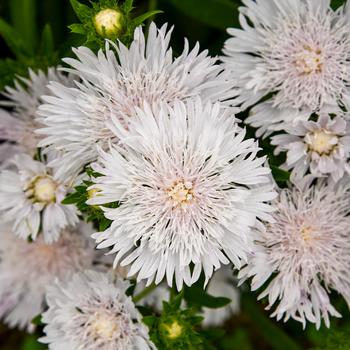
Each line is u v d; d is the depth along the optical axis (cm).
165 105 64
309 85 67
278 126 67
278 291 67
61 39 79
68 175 67
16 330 82
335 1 68
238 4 74
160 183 64
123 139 63
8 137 72
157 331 67
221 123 64
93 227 72
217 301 69
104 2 65
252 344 83
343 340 70
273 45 68
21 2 76
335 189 68
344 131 67
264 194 64
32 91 71
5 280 76
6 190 70
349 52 67
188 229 64
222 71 67
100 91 65
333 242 68
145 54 66
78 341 68
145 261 64
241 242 64
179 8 74
